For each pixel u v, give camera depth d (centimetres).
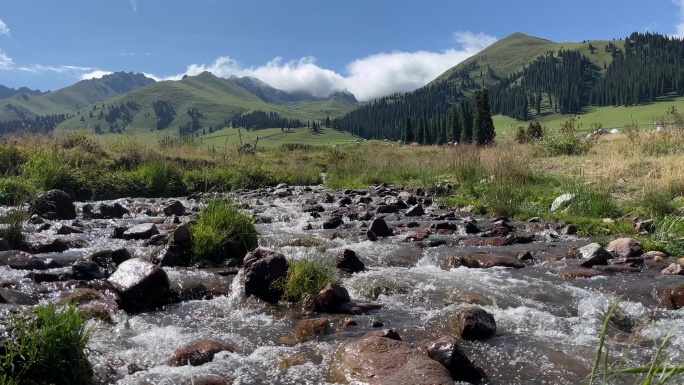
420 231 897
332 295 505
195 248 684
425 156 2270
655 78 19450
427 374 327
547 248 773
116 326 449
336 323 465
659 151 1730
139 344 410
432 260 707
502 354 393
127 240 795
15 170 1302
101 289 517
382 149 3098
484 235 877
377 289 568
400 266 683
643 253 722
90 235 823
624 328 453
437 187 1491
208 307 516
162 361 379
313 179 2055
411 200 1315
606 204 995
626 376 347
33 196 1002
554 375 356
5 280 530
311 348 404
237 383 344
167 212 1095
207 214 756
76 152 1523
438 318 476
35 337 325
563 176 1409
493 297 538
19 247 687
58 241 716
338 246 788
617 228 873
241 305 521
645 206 957
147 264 532
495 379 353
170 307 514
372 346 371
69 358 334
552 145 2217
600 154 1897
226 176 1734
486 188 1287
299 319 480
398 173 1931
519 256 712
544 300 530
